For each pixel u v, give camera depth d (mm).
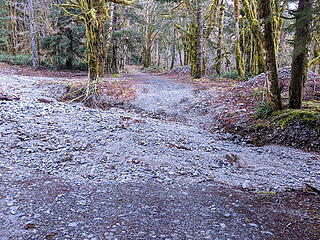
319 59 13023
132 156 5996
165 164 5629
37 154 5621
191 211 3434
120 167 5262
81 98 13336
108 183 4344
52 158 5477
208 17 25703
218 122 9672
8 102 10117
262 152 7008
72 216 3107
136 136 7508
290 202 3814
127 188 4164
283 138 7402
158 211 3377
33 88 15109
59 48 25328
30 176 4426
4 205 3238
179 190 4242
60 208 3293
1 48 36938
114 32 26281
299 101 8211
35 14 32125
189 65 28031
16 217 2971
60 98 13203
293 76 8070
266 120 8305
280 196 4086
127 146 6648
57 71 26172
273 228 3004
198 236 2793
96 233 2756
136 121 9266
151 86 15938
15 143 6090
